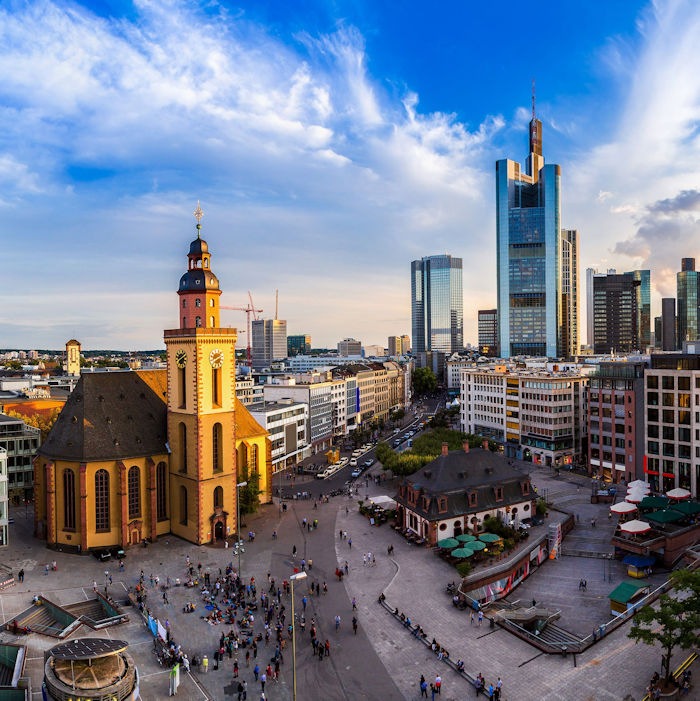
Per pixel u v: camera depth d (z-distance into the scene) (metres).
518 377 180.12
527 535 102.56
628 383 142.50
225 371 104.06
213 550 98.12
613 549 101.38
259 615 74.88
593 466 152.00
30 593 80.31
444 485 103.88
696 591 58.00
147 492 101.88
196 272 103.00
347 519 114.81
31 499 126.38
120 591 81.44
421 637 68.44
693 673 57.97
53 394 196.88
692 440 122.81
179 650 63.09
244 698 57.06
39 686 57.06
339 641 68.31
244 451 121.19
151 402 110.75
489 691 57.44
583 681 58.41
